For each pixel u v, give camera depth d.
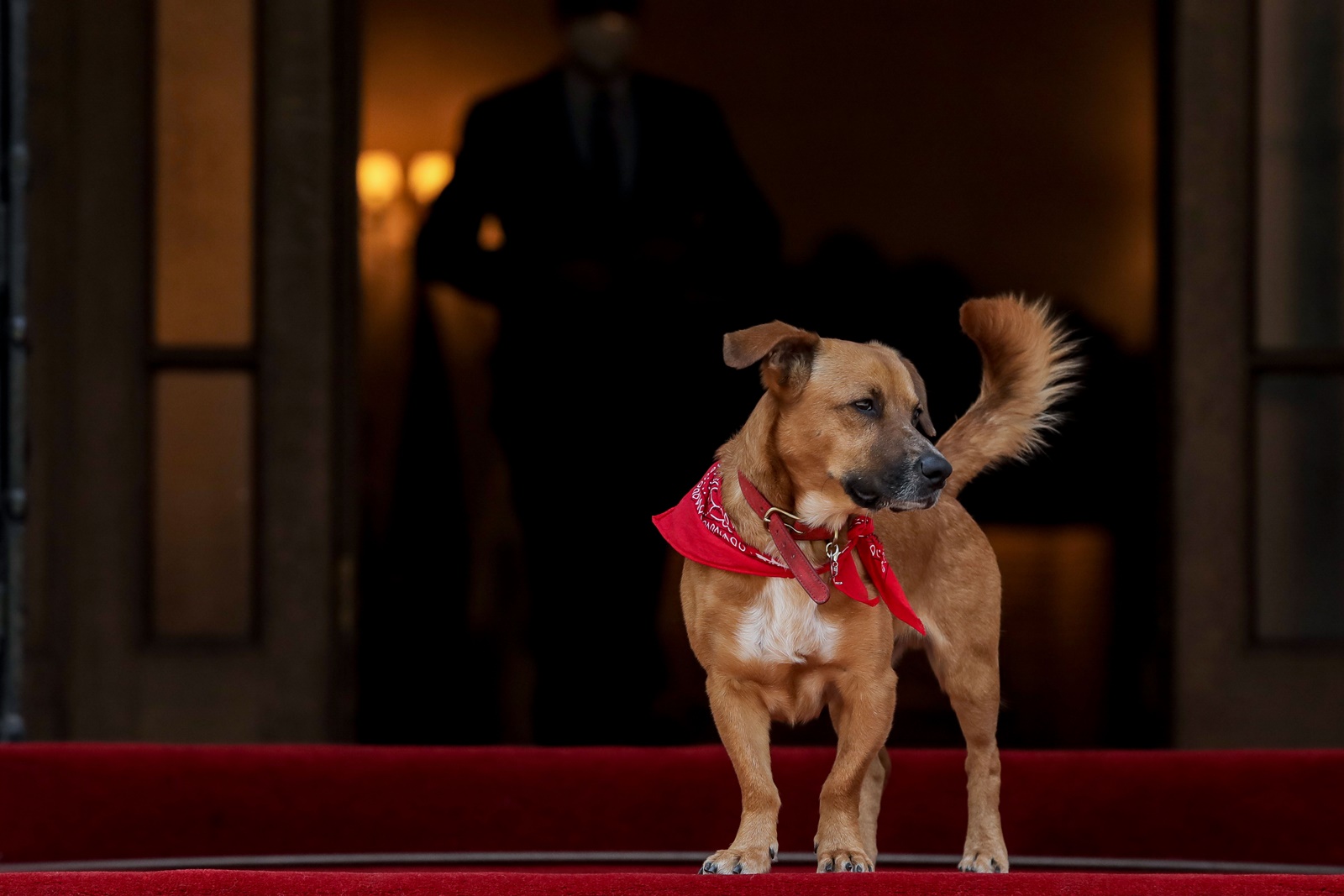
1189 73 7.43
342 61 7.64
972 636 4.68
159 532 7.59
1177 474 7.41
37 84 7.51
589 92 7.78
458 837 5.32
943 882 3.37
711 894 3.35
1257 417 7.51
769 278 7.78
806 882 3.37
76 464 7.51
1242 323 7.41
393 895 3.40
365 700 7.72
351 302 7.68
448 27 7.76
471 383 7.80
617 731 7.78
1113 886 3.34
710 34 7.77
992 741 4.71
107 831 5.18
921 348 7.74
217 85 7.59
